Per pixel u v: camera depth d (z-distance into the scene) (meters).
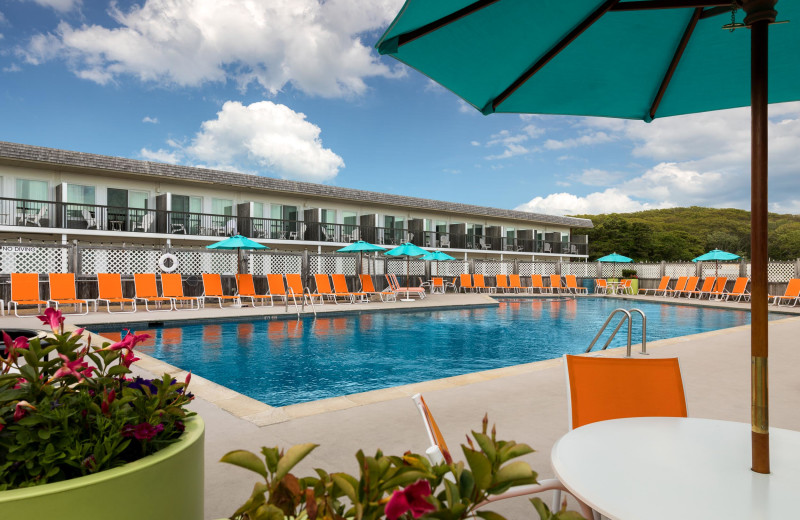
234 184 21.38
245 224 20.97
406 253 17.95
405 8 1.89
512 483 0.55
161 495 1.00
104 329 9.22
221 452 2.82
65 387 1.08
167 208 19.28
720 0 2.12
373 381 5.86
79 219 18.20
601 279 25.19
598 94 2.94
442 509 0.54
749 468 1.37
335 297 15.42
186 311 11.81
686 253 53.69
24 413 0.96
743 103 3.00
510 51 2.49
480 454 0.54
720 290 19.72
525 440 3.10
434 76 2.61
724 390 4.47
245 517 0.62
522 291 24.98
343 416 3.53
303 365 6.74
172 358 7.10
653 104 2.99
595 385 2.18
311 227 23.72
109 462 0.97
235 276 15.01
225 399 3.96
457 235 29.28
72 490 0.87
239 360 7.02
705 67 2.69
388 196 27.03
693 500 1.18
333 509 0.59
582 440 1.58
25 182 17.27
